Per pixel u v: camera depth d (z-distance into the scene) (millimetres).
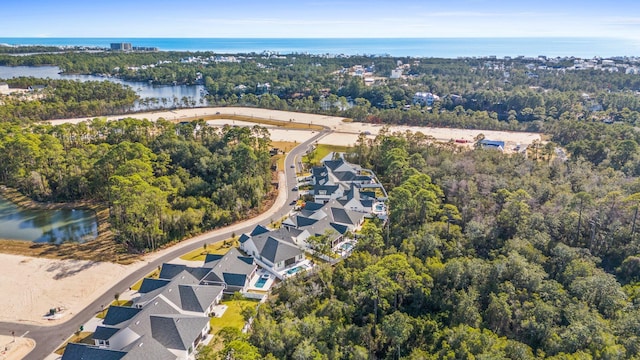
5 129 138500
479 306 68125
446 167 120625
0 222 104625
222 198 109562
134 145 122250
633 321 57531
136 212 89250
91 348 55125
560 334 59375
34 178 118688
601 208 85625
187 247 92250
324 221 98062
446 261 78562
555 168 120625
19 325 66375
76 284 77625
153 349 55656
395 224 93688
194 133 163250
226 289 76062
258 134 162625
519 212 86812
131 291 75500
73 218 107562
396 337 60250
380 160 140875
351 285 73688
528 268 72188
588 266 71875
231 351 51688
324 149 163250
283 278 78625
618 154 123812
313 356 54344
